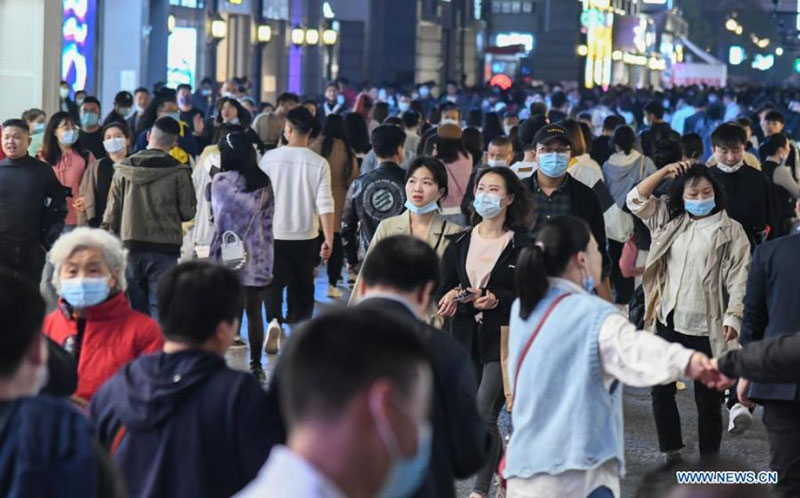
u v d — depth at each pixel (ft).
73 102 128.36
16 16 109.81
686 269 49.26
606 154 100.83
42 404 19.74
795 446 38.78
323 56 289.94
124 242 63.98
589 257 33.14
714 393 48.16
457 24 412.36
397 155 65.72
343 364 14.89
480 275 45.65
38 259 67.72
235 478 26.76
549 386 32.19
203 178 73.77
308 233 69.41
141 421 26.78
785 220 81.76
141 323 35.32
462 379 27.84
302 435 14.89
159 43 209.77
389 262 27.86
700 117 152.87
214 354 27.63
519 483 32.78
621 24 596.29
